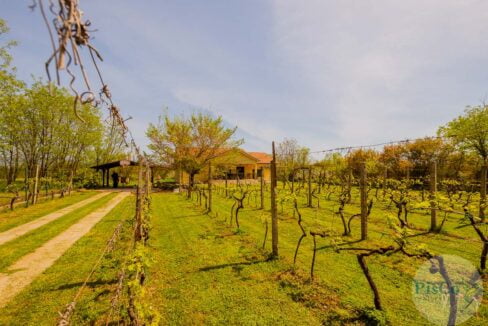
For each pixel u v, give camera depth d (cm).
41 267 492
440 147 2075
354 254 543
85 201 1512
